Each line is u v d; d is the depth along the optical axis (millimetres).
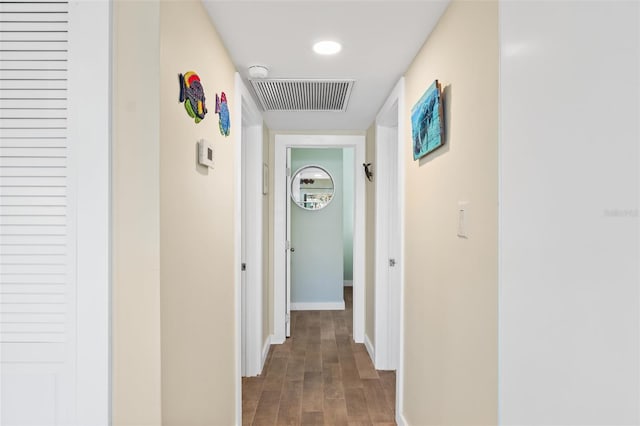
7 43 1020
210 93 1496
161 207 1036
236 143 1956
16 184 1020
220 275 1668
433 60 1596
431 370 1655
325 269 4938
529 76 881
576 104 728
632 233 609
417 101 1843
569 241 749
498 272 1033
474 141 1203
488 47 1107
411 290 1983
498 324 1033
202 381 1420
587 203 702
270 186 3537
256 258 2889
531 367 877
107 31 1009
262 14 1475
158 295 1022
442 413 1516
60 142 1020
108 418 1019
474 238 1204
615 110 638
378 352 2971
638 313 599
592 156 688
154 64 1021
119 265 1026
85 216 1009
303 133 3516
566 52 753
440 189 1523
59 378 1021
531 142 874
